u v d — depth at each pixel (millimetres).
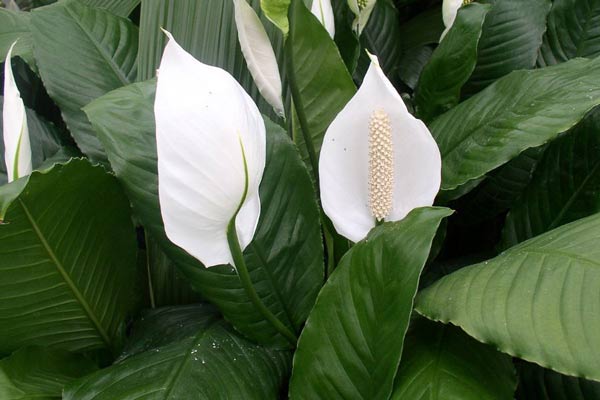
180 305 970
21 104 800
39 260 825
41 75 1016
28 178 764
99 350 945
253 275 862
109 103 833
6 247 799
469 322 747
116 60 1058
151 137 832
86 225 840
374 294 772
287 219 871
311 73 843
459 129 924
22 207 782
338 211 822
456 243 1099
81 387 805
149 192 830
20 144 803
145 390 794
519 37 1050
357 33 993
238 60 958
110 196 846
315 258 883
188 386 800
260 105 974
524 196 967
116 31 1079
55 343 892
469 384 778
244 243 767
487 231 1093
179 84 694
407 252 760
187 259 846
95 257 864
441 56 972
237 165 709
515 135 866
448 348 810
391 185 812
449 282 796
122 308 921
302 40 829
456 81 972
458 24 959
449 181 892
